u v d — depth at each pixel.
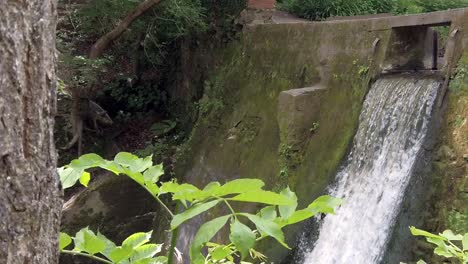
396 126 5.14
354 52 6.18
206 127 8.82
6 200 1.22
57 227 1.38
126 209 8.56
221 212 6.89
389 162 5.09
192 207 1.19
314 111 6.48
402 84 5.24
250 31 8.48
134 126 10.39
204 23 8.90
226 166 7.80
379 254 4.79
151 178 1.42
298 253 5.86
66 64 8.27
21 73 1.24
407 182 4.72
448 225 4.22
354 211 5.33
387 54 5.62
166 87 10.70
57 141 9.61
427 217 4.41
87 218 8.38
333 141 6.07
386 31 5.68
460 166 4.32
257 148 7.36
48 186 1.32
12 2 1.22
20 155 1.24
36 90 1.28
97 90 10.01
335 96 6.34
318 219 5.77
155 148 9.26
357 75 6.04
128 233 8.55
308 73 6.93
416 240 4.40
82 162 1.44
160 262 1.67
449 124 4.54
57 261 1.38
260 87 7.92
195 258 1.08
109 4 8.80
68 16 9.40
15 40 1.22
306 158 6.31
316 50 6.86
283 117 6.51
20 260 1.25
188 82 9.84
